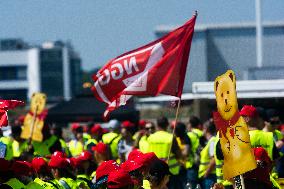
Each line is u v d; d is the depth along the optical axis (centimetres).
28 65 17112
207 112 4578
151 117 8588
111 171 1950
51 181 2172
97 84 2667
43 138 3325
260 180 2041
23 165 1931
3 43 17400
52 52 17400
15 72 17088
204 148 3278
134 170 2023
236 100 1856
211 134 3594
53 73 17375
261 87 4356
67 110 5925
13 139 3366
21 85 17025
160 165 1902
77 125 4306
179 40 2595
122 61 2636
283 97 4394
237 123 1869
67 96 17575
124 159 3662
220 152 2600
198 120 3834
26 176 1934
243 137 1861
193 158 3400
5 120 2097
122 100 2650
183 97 4700
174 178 3234
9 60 17025
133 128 3703
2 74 17088
